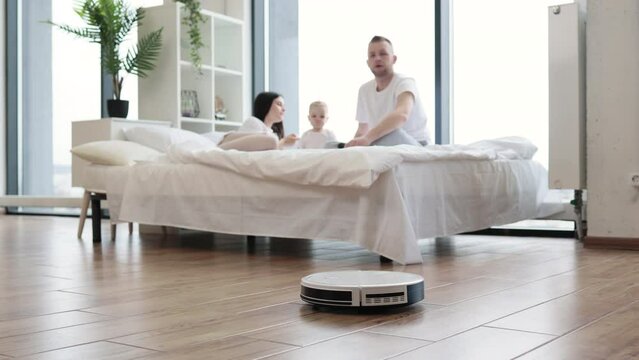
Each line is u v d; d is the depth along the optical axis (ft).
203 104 16.22
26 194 20.59
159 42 15.34
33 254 9.76
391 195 8.29
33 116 20.42
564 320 4.82
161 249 10.52
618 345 4.04
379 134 10.41
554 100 11.26
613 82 10.27
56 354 3.94
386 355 3.87
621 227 10.24
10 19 20.61
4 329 4.64
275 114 12.55
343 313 5.17
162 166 10.84
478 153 10.16
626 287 6.37
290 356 3.86
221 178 9.99
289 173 8.91
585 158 11.38
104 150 11.93
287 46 17.20
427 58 14.60
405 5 14.88
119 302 5.72
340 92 16.05
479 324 4.71
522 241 11.75
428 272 7.57
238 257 9.39
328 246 11.00
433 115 14.46
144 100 15.74
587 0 10.45
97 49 18.72
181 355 3.89
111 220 11.70
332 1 16.12
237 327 4.67
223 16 16.38
